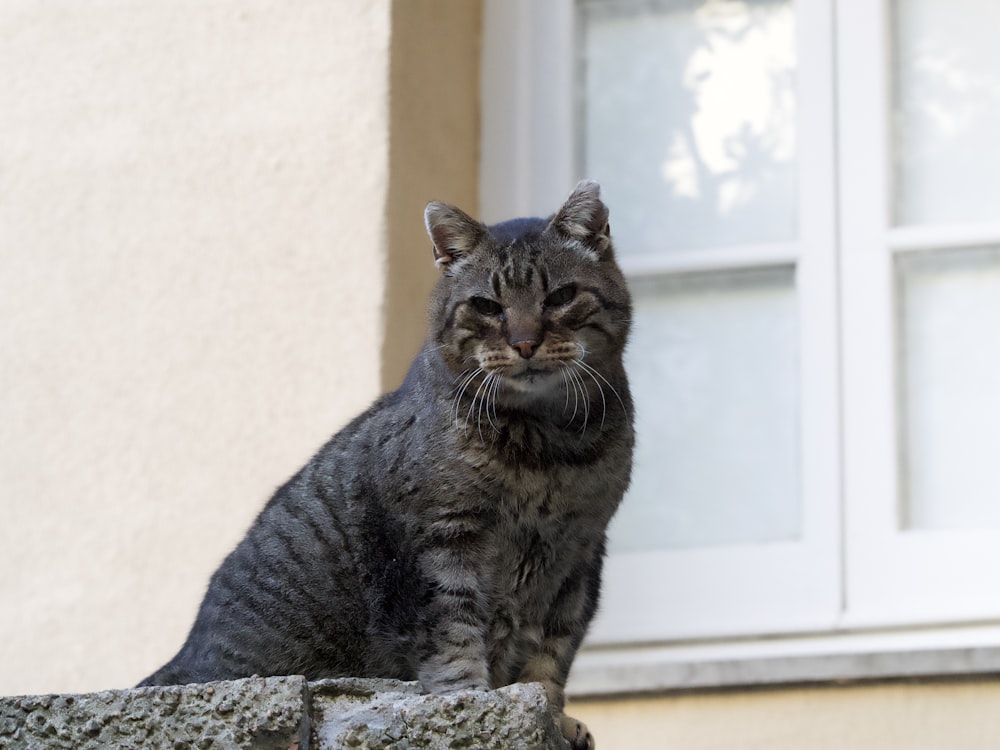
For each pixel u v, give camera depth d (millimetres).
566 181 8164
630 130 8195
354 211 7457
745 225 7945
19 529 7465
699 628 7250
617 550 7598
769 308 7746
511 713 4039
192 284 7566
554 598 5586
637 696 6945
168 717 4117
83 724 4121
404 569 5301
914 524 7348
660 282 7887
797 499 7512
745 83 8094
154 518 7363
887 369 7441
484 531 5320
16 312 7688
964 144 7734
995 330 7469
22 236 7766
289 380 7363
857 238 7641
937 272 7582
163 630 7238
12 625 7371
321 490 5547
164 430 7438
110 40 7906
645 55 8250
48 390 7582
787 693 6805
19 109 7906
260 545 5602
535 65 8305
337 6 7672
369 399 7250
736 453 7629
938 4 7875
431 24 7945
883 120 7758
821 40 7922
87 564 7375
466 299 5500
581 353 5402
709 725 6852
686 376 7762
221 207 7613
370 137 7512
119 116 7812
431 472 5277
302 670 5492
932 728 6605
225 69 7758
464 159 8156
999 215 7641
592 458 5383
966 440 7391
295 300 7438
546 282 5488
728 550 7363
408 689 4215
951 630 7008
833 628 7129
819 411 7457
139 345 7551
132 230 7684
